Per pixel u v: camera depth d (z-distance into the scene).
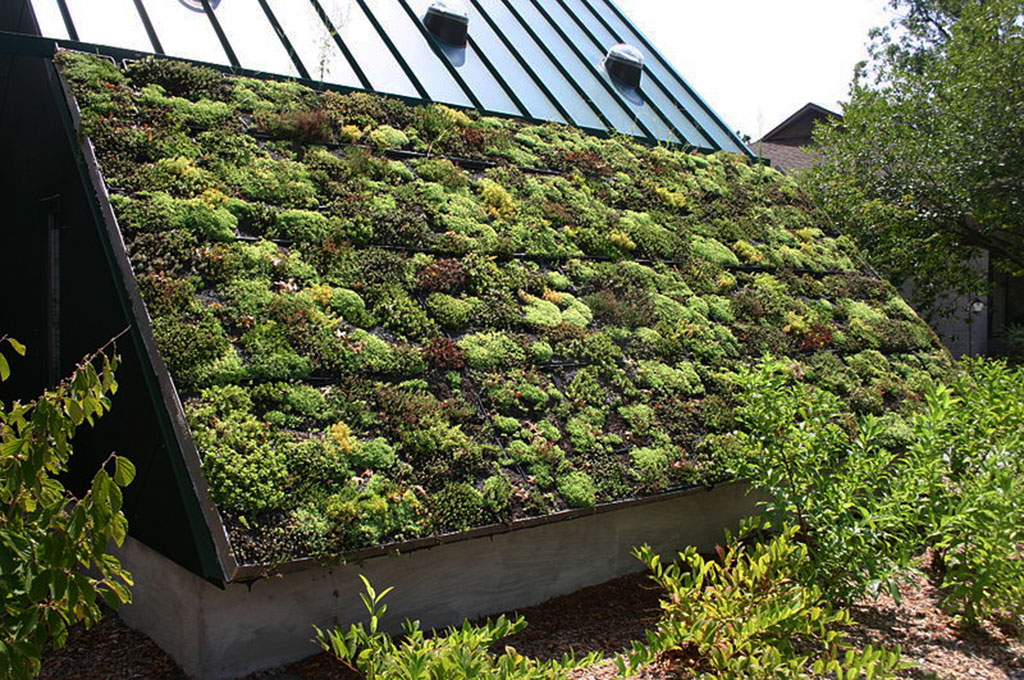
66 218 6.67
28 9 7.58
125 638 5.47
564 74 11.55
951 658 5.52
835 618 4.74
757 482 6.27
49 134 7.10
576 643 5.44
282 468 4.75
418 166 7.93
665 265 8.58
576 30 12.95
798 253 10.06
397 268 6.57
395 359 5.83
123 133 6.30
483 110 9.70
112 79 6.82
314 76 8.79
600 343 7.02
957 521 5.80
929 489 6.10
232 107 7.31
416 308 6.33
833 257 10.44
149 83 7.07
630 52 12.30
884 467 6.52
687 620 4.78
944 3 27.78
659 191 9.66
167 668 5.01
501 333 6.61
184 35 8.34
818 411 6.33
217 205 6.14
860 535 5.64
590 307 7.45
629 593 6.32
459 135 8.73
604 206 8.88
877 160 17.36
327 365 5.53
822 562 5.72
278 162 6.95
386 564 5.27
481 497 5.29
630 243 8.50
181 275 5.51
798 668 4.39
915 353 9.43
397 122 8.47
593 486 5.83
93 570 6.16
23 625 3.27
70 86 6.52
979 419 7.02
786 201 11.27
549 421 6.15
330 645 5.01
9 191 8.34
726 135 12.56
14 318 8.24
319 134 7.50
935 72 17.27
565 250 7.98
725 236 9.62
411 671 3.61
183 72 7.30
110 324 5.73
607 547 6.48
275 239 6.26
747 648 4.54
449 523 5.08
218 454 4.60
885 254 17.17
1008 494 5.78
